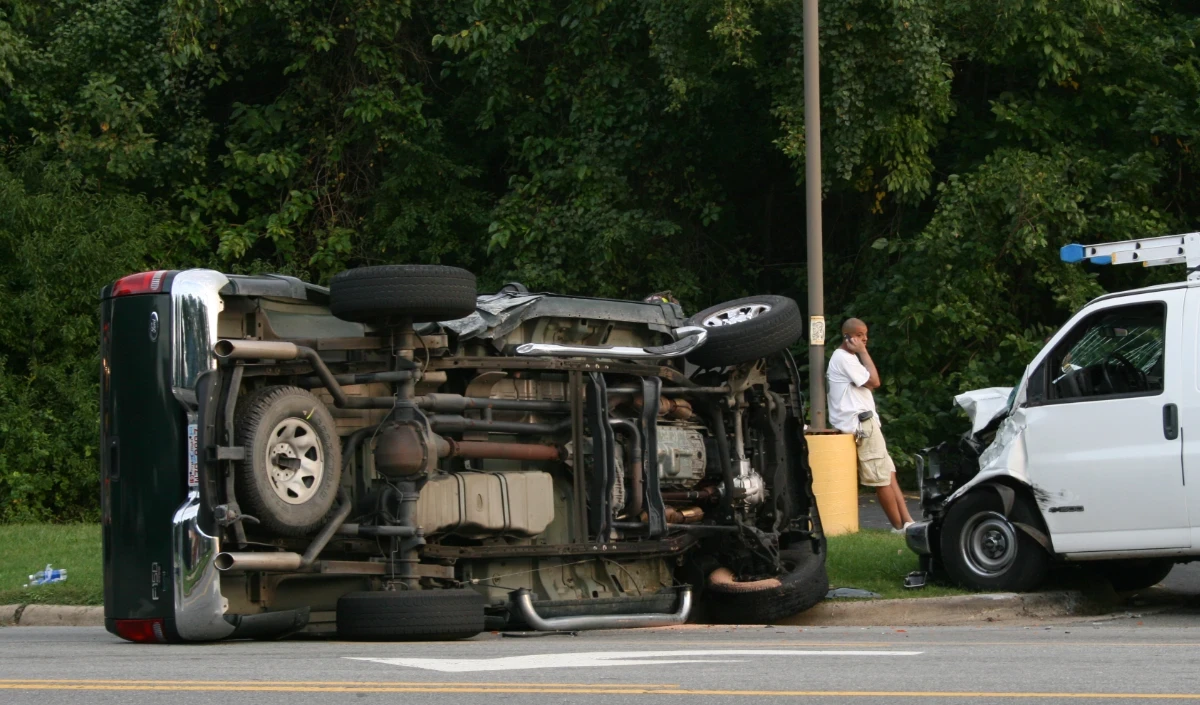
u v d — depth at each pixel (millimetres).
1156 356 12367
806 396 27281
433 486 10484
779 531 13109
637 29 26969
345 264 28625
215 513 9484
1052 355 12875
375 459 10180
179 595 9602
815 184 19031
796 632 11023
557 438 11570
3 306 24328
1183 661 8242
